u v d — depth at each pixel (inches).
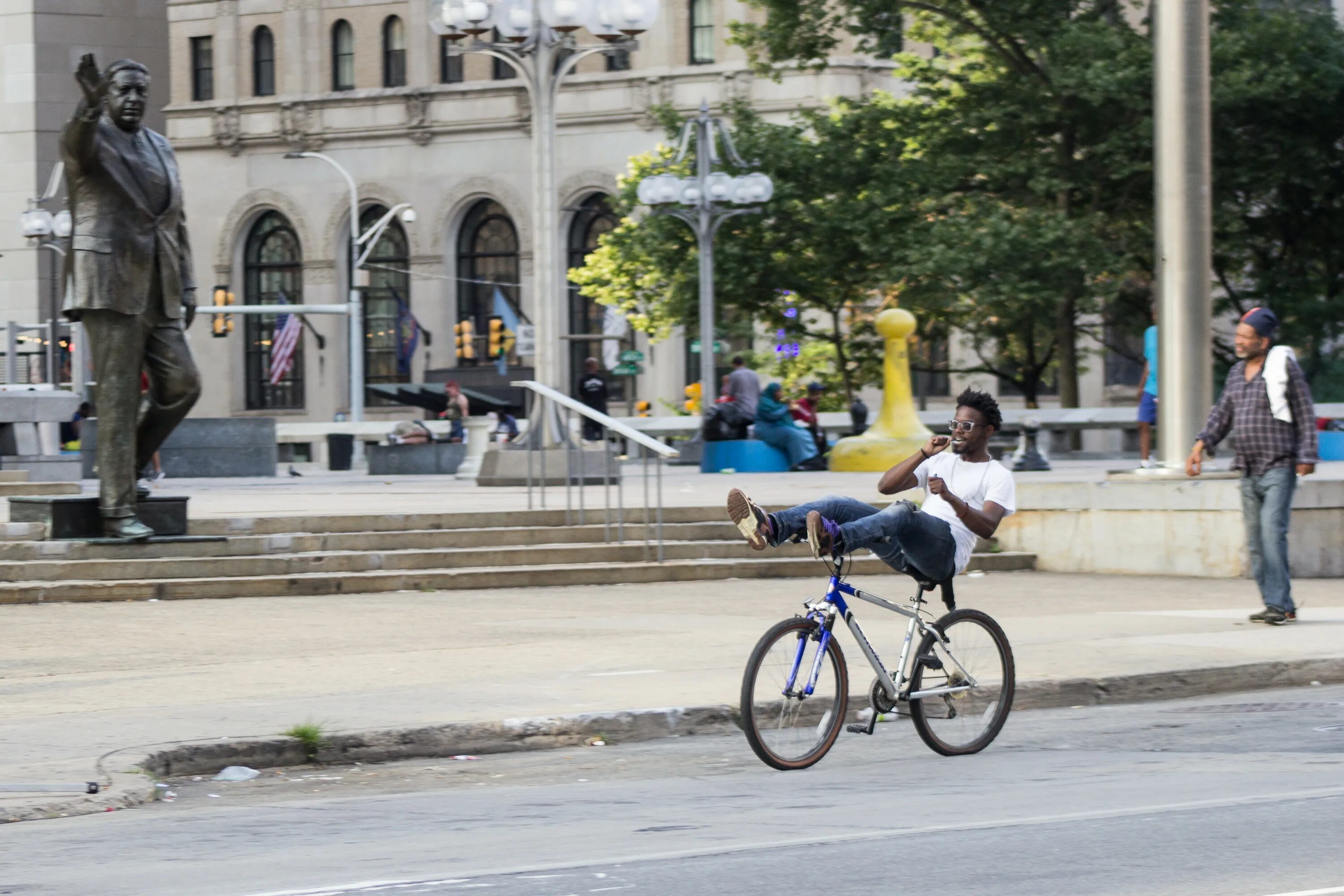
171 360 1734.7
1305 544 1929.1
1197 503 1916.8
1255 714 1173.1
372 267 6786.4
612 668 1282.0
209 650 1374.3
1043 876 694.5
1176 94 1930.4
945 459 1044.5
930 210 4527.6
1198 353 1947.6
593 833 812.6
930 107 4749.0
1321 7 4586.6
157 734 1029.8
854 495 2204.7
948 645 1027.3
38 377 7293.3
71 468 3029.0
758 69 4702.3
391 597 1732.3
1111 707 1227.9
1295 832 773.3
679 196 4195.4
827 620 994.7
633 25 2551.7
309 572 1777.8
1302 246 4854.8
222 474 3959.2
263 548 1800.0
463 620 1560.0
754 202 4239.7
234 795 944.9
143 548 1729.8
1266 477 1501.0
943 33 4872.0
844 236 4739.2
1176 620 1553.9
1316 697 1248.8
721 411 3353.8
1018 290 4210.1
